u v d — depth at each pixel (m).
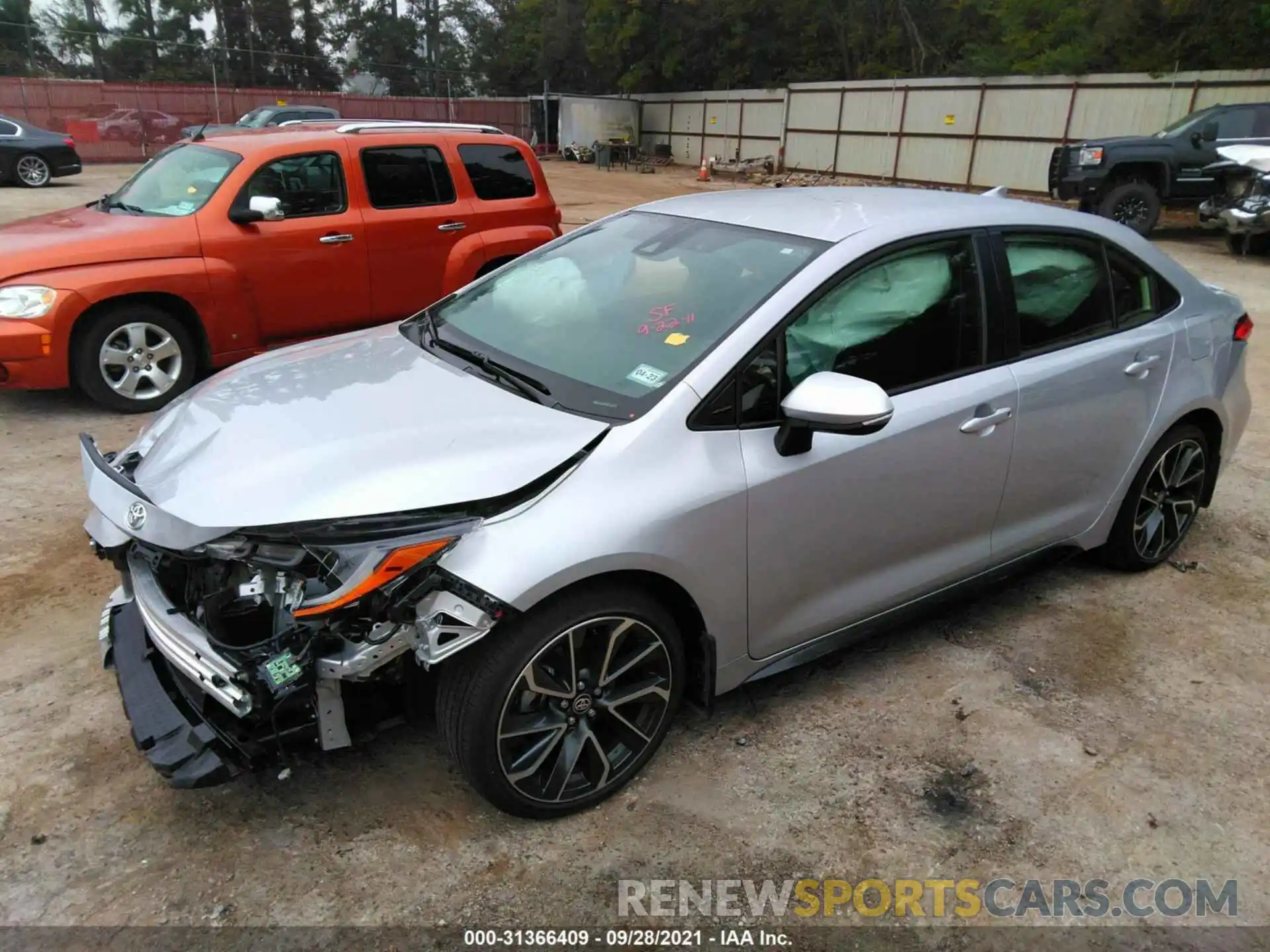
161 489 2.43
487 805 2.66
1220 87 18.72
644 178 29.17
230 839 2.51
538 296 3.35
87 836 2.50
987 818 2.68
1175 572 4.19
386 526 2.22
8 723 2.92
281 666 2.22
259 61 59.78
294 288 6.29
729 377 2.64
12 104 31.70
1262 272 12.39
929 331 3.07
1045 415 3.34
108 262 5.62
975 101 23.17
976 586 3.46
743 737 2.98
